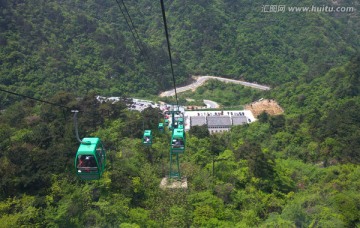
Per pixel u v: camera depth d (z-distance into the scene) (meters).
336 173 37.12
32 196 24.55
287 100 79.31
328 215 23.23
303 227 22.80
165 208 25.72
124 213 23.97
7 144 31.55
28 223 22.03
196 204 25.70
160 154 34.62
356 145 43.78
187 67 114.81
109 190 26.19
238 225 23.38
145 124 40.06
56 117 39.59
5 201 23.84
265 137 59.00
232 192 28.17
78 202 24.23
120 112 43.12
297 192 32.22
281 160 42.91
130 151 32.97
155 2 136.50
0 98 63.97
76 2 110.56
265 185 31.00
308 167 40.25
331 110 59.94
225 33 126.25
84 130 36.06
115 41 98.12
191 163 33.44
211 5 135.25
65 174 27.14
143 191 27.75
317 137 51.03
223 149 40.34
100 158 16.47
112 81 90.06
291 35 134.25
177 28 129.12
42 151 28.50
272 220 23.44
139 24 126.94
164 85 101.50
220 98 99.00
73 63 84.62
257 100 90.75
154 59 103.06
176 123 30.05
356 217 23.36
